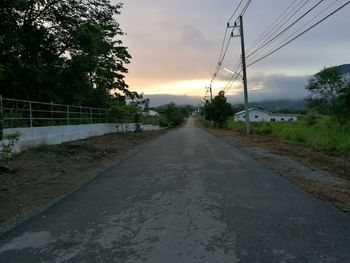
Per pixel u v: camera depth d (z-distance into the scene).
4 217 6.19
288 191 7.53
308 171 10.33
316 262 3.87
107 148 18.19
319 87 40.91
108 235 4.94
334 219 5.47
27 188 8.58
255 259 3.97
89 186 8.67
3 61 19.31
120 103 35.47
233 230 4.97
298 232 4.86
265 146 19.09
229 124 49.03
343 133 18.41
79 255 4.27
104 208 6.44
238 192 7.43
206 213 5.84
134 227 5.25
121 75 37.06
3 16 19.48
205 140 24.86
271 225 5.17
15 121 14.95
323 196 7.07
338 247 4.29
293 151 16.05
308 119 37.34
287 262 3.88
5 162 11.39
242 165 11.51
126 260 4.05
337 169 10.75
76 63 23.03
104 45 30.33
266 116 91.56
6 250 4.55
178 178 9.20
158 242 4.58
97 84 32.50
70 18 23.59
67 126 19.98
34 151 14.22
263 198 6.88
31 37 21.84
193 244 4.47
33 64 20.59
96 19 26.48
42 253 4.39
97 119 29.41
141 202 6.76
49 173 10.62
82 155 14.94
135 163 12.71
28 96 19.97
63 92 23.41
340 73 39.53
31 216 6.14
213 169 10.65
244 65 30.20
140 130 39.34
